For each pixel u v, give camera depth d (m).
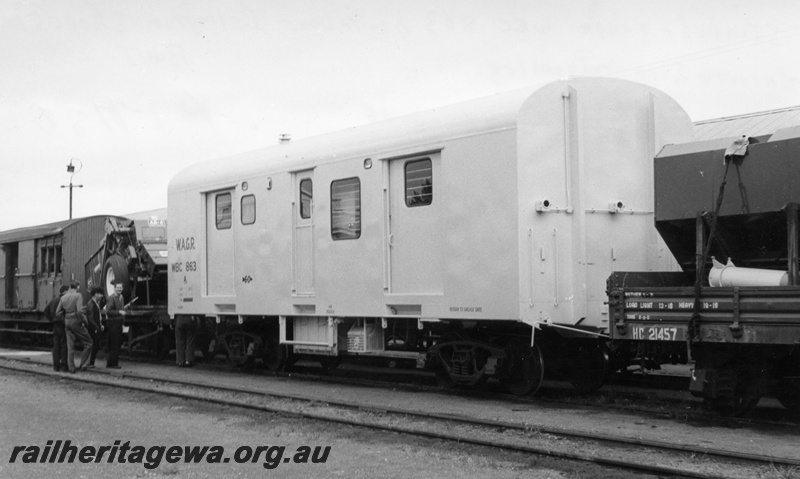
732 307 9.10
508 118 11.19
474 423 9.65
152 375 16.31
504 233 11.16
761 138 9.80
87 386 14.73
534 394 11.93
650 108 12.13
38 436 9.71
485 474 7.30
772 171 9.31
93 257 22.19
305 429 9.85
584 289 11.51
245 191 16.11
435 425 9.75
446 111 12.39
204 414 11.24
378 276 13.09
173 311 18.23
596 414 10.52
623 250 11.90
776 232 9.55
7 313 27.70
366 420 10.16
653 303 9.88
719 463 7.45
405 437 9.08
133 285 20.84
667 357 10.74
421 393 12.98
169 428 10.14
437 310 12.10
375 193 13.18
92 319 18.30
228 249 16.64
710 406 10.09
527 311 10.99
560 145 11.48
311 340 14.79
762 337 8.84
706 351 9.68
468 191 11.67
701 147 10.13
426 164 12.48
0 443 9.31
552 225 11.32
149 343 20.78
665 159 10.34
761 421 9.39
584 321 11.50
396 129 12.95
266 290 15.48
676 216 10.17
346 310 13.71
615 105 11.92
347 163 13.73
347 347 14.14
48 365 19.33
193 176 17.67
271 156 15.65
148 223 20.95
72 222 23.77
